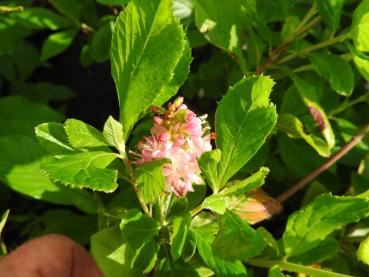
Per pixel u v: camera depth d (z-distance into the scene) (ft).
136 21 0.44
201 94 1.04
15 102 0.86
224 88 0.99
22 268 0.55
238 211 0.60
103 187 0.41
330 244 0.60
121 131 0.46
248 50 0.75
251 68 0.79
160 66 0.44
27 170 0.68
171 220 0.56
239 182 0.52
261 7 0.75
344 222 0.53
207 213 0.58
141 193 0.48
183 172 0.49
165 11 0.43
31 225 1.01
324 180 0.79
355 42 0.63
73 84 1.38
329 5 0.66
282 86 0.85
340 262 0.68
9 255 0.56
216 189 0.50
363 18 0.61
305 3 0.87
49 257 0.57
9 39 0.99
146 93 0.45
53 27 0.95
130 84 0.45
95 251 0.52
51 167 0.42
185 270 0.55
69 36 0.97
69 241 0.59
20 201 1.14
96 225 0.81
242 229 0.48
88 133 0.46
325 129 0.65
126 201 0.69
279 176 0.81
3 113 0.85
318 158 0.75
